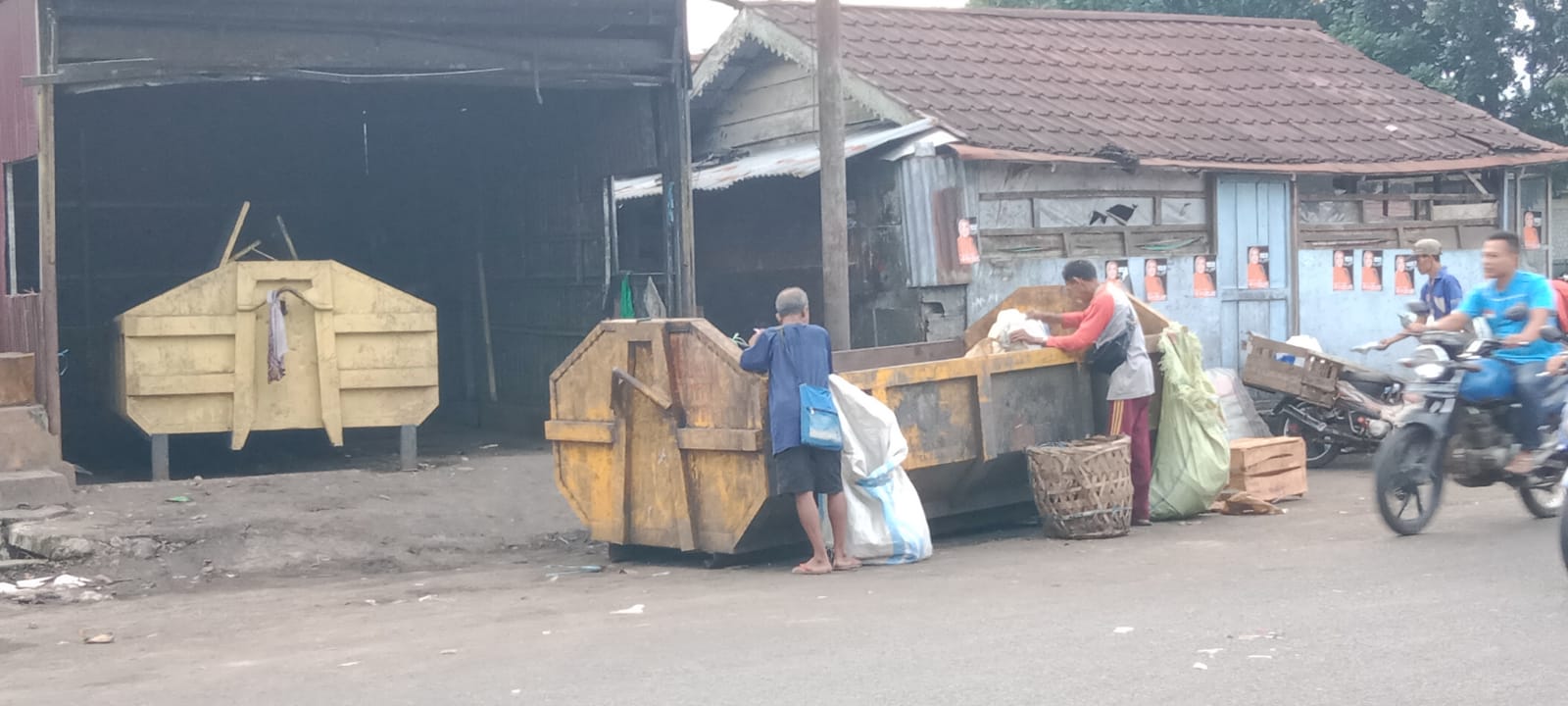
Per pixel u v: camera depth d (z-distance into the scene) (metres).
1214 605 6.93
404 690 5.83
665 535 9.14
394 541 10.12
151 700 5.88
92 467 13.81
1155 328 10.82
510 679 5.94
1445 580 7.37
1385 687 5.32
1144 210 15.34
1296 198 16.08
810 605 7.41
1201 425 10.26
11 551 9.91
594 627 7.06
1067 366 10.24
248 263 12.19
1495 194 17.50
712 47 18.05
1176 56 18.98
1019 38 18.47
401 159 17.78
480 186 17.19
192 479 11.90
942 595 7.56
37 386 11.36
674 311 13.57
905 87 15.55
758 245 17.00
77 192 16.33
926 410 9.41
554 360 15.67
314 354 12.41
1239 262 15.78
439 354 18.22
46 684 6.30
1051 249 14.77
